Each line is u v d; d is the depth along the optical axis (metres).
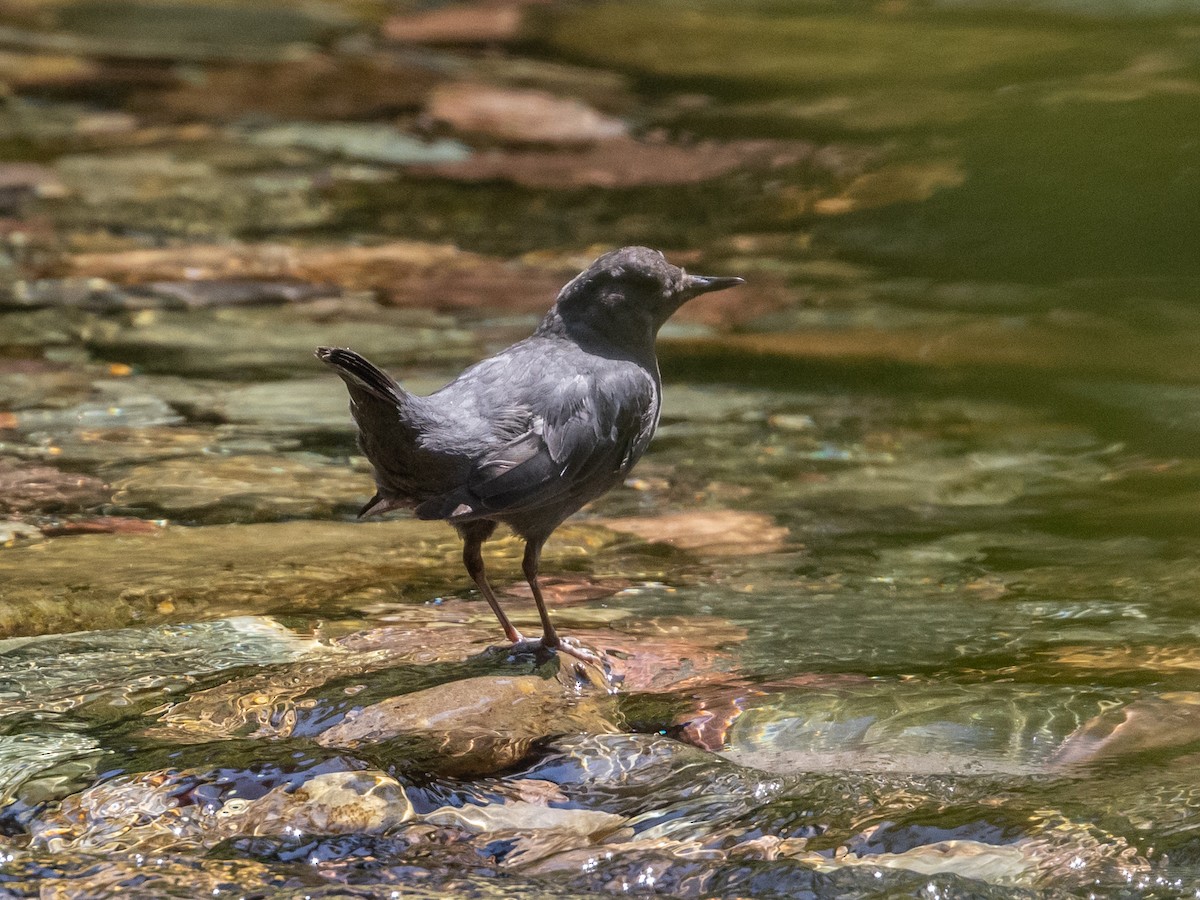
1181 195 22.05
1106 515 11.68
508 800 6.86
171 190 22.75
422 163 24.83
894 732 7.48
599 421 8.72
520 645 8.58
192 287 18.30
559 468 8.44
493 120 27.30
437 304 17.80
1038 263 19.75
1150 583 10.05
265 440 13.48
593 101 28.53
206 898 5.99
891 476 12.80
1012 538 11.19
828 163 24.59
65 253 19.45
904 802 6.70
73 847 6.45
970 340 16.83
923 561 10.69
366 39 32.81
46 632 9.06
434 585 10.15
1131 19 32.62
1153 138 24.56
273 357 15.88
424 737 7.39
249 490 12.17
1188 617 9.32
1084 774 6.93
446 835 6.56
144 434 13.52
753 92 29.09
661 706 7.89
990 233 21.05
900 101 27.94
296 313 17.41
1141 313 17.64
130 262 19.22
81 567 10.23
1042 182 22.98
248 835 6.52
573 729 7.52
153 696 8.01
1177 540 11.00
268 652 8.67
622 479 9.23
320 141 25.80
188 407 14.30
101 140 25.45
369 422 8.03
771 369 15.92
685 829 6.56
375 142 25.88
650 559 10.81
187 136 25.86
